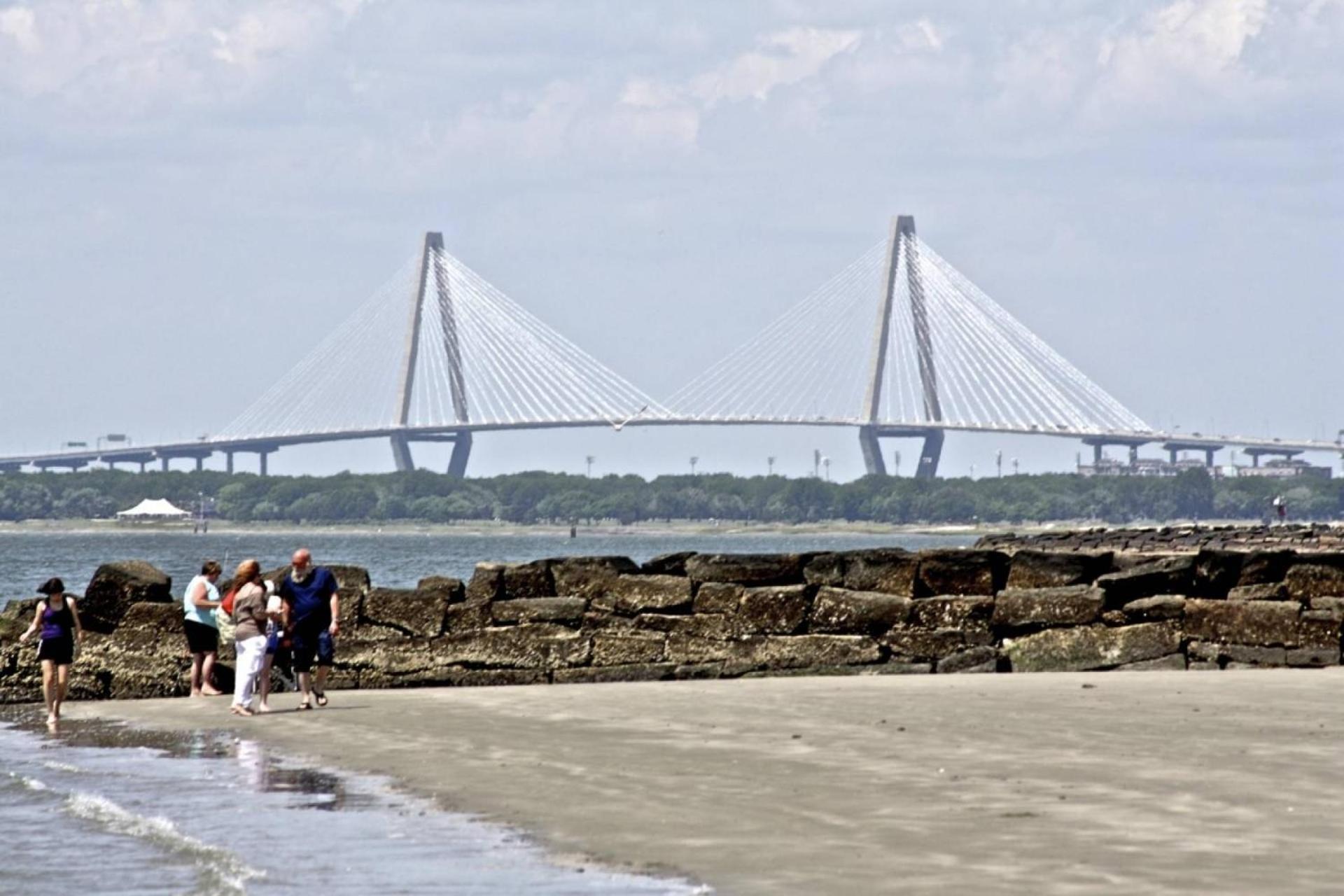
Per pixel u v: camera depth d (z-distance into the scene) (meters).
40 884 41.75
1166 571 82.44
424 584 83.50
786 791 51.03
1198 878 39.78
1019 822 46.03
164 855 44.69
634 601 83.06
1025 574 83.62
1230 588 82.25
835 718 66.38
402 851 44.38
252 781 55.31
